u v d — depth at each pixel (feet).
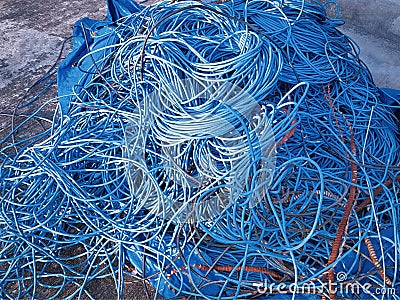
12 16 15.69
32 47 14.10
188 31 9.17
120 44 9.67
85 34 11.02
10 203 8.61
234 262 7.91
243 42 8.75
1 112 11.77
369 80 10.69
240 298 7.54
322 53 9.98
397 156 9.46
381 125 9.74
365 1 13.75
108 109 9.36
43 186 8.93
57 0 16.69
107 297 8.04
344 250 7.90
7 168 9.64
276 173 8.11
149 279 7.92
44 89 12.35
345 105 9.71
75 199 8.43
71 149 9.14
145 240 8.01
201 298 7.68
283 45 9.54
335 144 9.02
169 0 10.28
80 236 8.18
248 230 7.97
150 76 8.95
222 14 8.87
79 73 10.94
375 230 8.16
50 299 7.91
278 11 10.00
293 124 8.30
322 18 10.69
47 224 8.61
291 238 7.92
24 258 8.49
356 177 8.46
